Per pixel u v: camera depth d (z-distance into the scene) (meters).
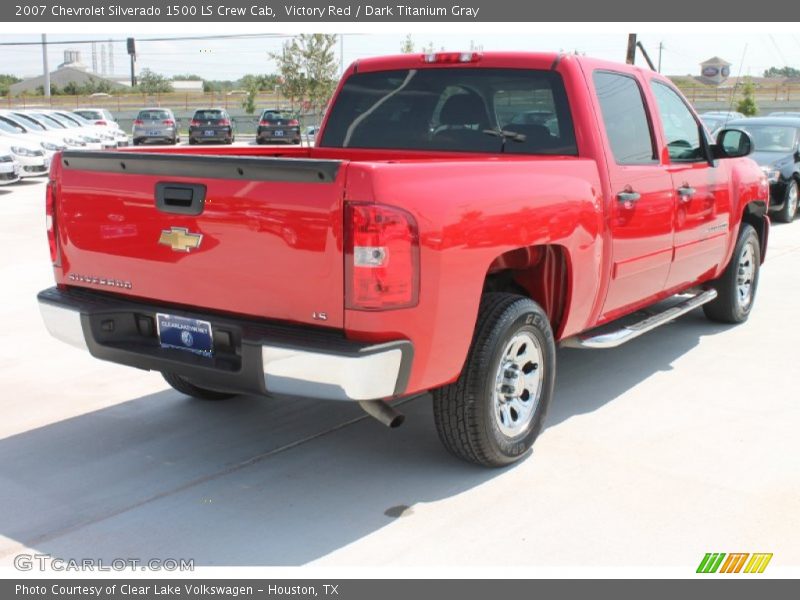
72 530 3.68
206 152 5.24
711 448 4.55
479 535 3.64
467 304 3.73
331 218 3.38
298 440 4.69
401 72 5.51
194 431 4.81
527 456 4.45
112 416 5.04
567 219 4.30
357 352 3.36
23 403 5.24
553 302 4.55
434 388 4.02
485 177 3.82
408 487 4.09
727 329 7.08
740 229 6.98
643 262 5.19
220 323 3.73
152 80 96.31
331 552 3.51
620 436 4.72
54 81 132.12
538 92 4.93
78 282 4.27
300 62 37.12
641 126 5.30
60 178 4.21
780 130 14.52
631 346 6.57
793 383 5.66
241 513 3.84
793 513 3.84
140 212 3.91
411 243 3.43
